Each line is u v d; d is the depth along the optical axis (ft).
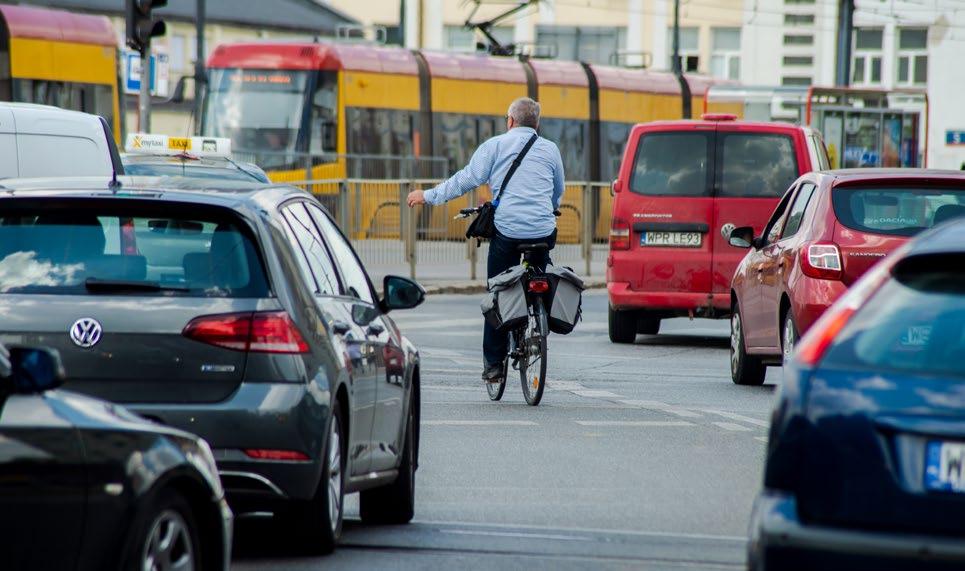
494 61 404.36
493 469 102.47
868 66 631.56
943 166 599.57
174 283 71.92
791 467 52.21
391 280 91.15
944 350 52.60
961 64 594.65
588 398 141.59
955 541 50.08
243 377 71.00
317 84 359.66
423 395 142.82
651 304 189.47
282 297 72.33
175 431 57.00
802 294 133.69
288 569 72.69
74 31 337.93
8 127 135.33
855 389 51.93
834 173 138.92
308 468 71.15
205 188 76.64
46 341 70.79
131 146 197.57
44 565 50.78
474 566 74.18
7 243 72.95
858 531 50.88
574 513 87.97
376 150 370.32
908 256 55.31
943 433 50.67
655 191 189.67
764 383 157.28
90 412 53.57
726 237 155.02
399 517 85.66
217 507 58.59
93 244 72.79
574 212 309.42
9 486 50.16
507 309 134.21
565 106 419.33
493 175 137.90
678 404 137.90
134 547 52.90
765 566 51.75
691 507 89.97
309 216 82.89
